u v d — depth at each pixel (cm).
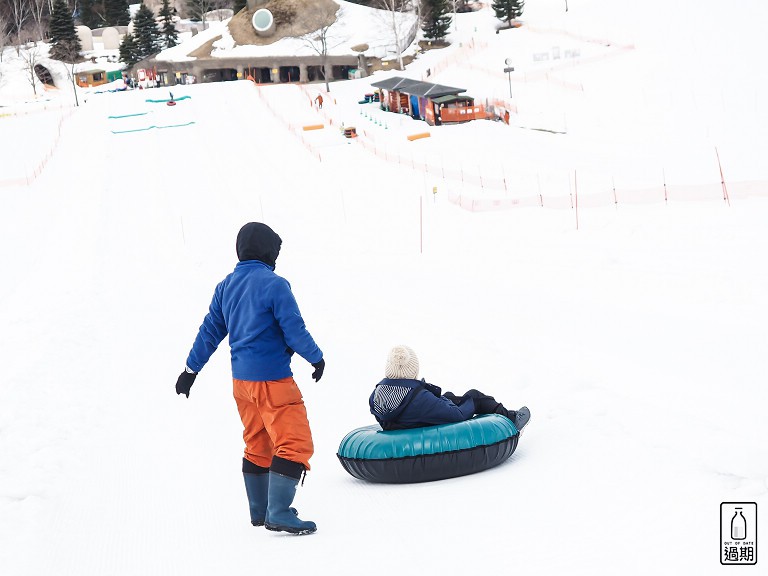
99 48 12244
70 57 11181
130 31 12688
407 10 10656
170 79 9988
